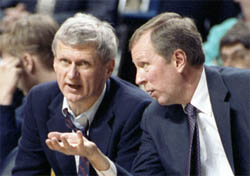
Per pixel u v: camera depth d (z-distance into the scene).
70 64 5.12
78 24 5.09
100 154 4.81
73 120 5.64
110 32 5.25
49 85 5.90
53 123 5.68
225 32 8.50
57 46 5.14
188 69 4.98
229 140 4.98
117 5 10.59
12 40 6.65
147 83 4.95
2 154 6.57
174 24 4.91
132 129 5.50
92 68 5.14
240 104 5.09
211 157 5.24
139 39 4.93
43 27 6.63
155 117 5.35
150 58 4.88
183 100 5.09
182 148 5.15
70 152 4.66
